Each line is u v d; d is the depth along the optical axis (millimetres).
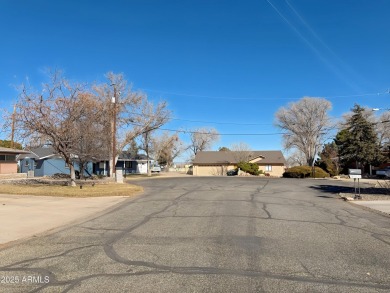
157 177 47469
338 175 50188
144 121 46344
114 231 9336
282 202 16062
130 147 65000
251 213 12312
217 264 6254
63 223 10703
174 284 5242
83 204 15531
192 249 7297
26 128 22250
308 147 68188
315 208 14391
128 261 6461
